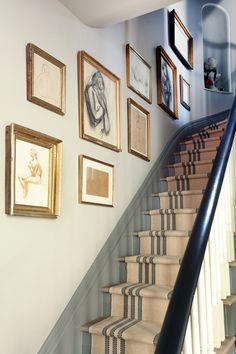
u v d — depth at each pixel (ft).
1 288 5.27
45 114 6.45
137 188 10.02
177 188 11.21
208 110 16.74
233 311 6.23
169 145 12.71
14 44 5.83
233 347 5.95
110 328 6.46
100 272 7.62
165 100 12.50
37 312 5.90
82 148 7.50
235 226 7.02
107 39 8.93
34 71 6.19
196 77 16.29
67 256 6.76
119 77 9.43
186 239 8.21
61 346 6.26
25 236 5.79
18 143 5.70
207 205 4.58
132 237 9.11
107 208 8.32
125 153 9.45
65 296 6.60
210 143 13.20
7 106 5.60
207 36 18.34
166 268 7.61
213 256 5.25
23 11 6.09
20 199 5.66
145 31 11.55
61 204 6.69
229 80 18.01
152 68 11.87
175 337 2.97
